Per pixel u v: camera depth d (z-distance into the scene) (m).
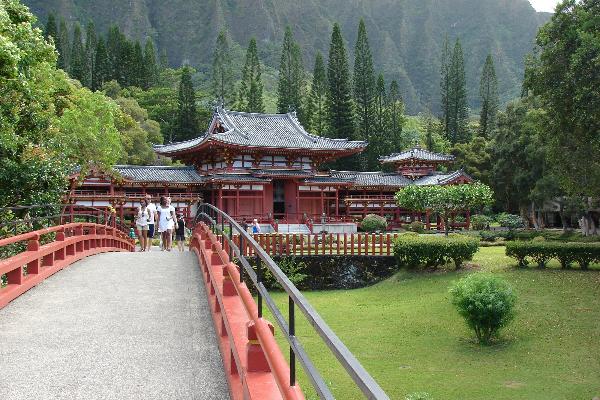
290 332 3.43
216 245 9.95
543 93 24.83
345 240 29.36
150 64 113.00
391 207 60.88
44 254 12.23
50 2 193.88
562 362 15.63
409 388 14.18
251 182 51.56
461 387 14.22
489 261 27.89
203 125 87.62
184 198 49.91
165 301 10.27
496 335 17.88
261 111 91.56
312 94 87.75
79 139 30.98
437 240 27.38
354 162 79.62
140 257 16.33
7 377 6.43
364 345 18.06
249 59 98.56
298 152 53.84
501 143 59.22
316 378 2.64
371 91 84.44
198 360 7.10
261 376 4.76
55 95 28.81
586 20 22.55
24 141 16.61
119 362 6.99
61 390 6.08
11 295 10.07
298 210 55.22
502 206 70.44
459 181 58.19
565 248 24.31
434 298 23.11
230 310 7.03
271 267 3.96
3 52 11.49
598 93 21.98
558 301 20.27
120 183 47.72
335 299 25.44
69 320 8.88
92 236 17.73
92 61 107.06
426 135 104.56
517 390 13.97
